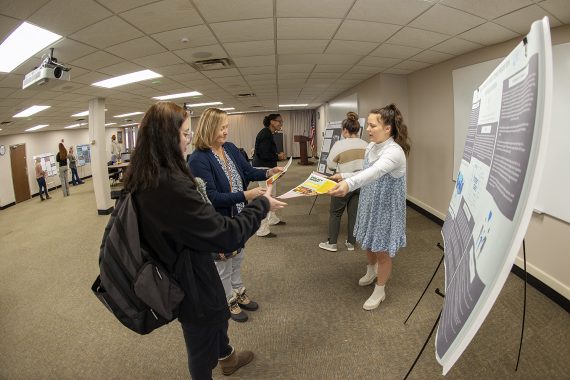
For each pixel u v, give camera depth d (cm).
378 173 162
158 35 248
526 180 51
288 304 217
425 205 416
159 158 85
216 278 104
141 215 87
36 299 249
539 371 149
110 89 446
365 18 229
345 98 661
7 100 416
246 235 98
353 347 172
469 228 88
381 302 212
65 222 514
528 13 208
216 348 113
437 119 384
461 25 240
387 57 348
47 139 978
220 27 241
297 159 1259
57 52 264
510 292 221
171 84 457
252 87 555
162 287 88
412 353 166
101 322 212
